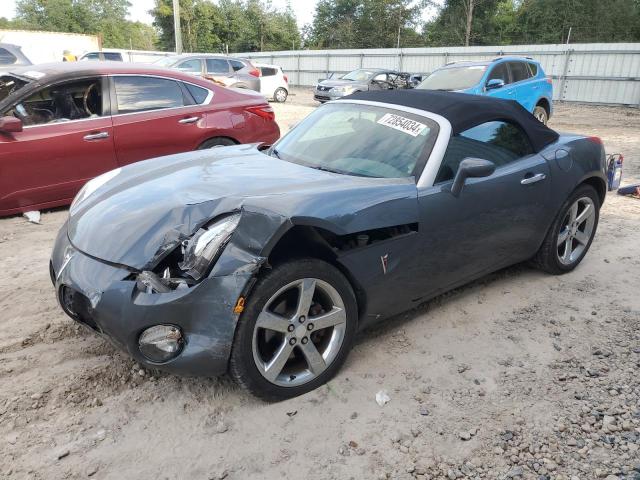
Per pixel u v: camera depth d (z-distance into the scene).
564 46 22.50
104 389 2.74
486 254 3.57
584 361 3.14
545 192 3.81
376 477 2.25
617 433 2.53
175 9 25.44
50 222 5.30
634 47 20.67
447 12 47.47
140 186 3.04
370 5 53.69
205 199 2.62
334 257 2.71
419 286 3.21
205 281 2.32
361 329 3.10
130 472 2.23
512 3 48.03
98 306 2.36
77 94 5.43
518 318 3.63
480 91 10.41
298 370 2.76
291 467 2.28
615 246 5.06
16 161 5.07
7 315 3.46
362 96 3.99
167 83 5.95
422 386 2.86
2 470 2.20
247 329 2.42
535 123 3.97
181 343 2.38
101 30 77.81
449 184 3.16
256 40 61.97
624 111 19.53
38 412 2.55
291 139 3.86
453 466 2.31
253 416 2.58
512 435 2.50
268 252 2.39
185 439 2.42
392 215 2.85
